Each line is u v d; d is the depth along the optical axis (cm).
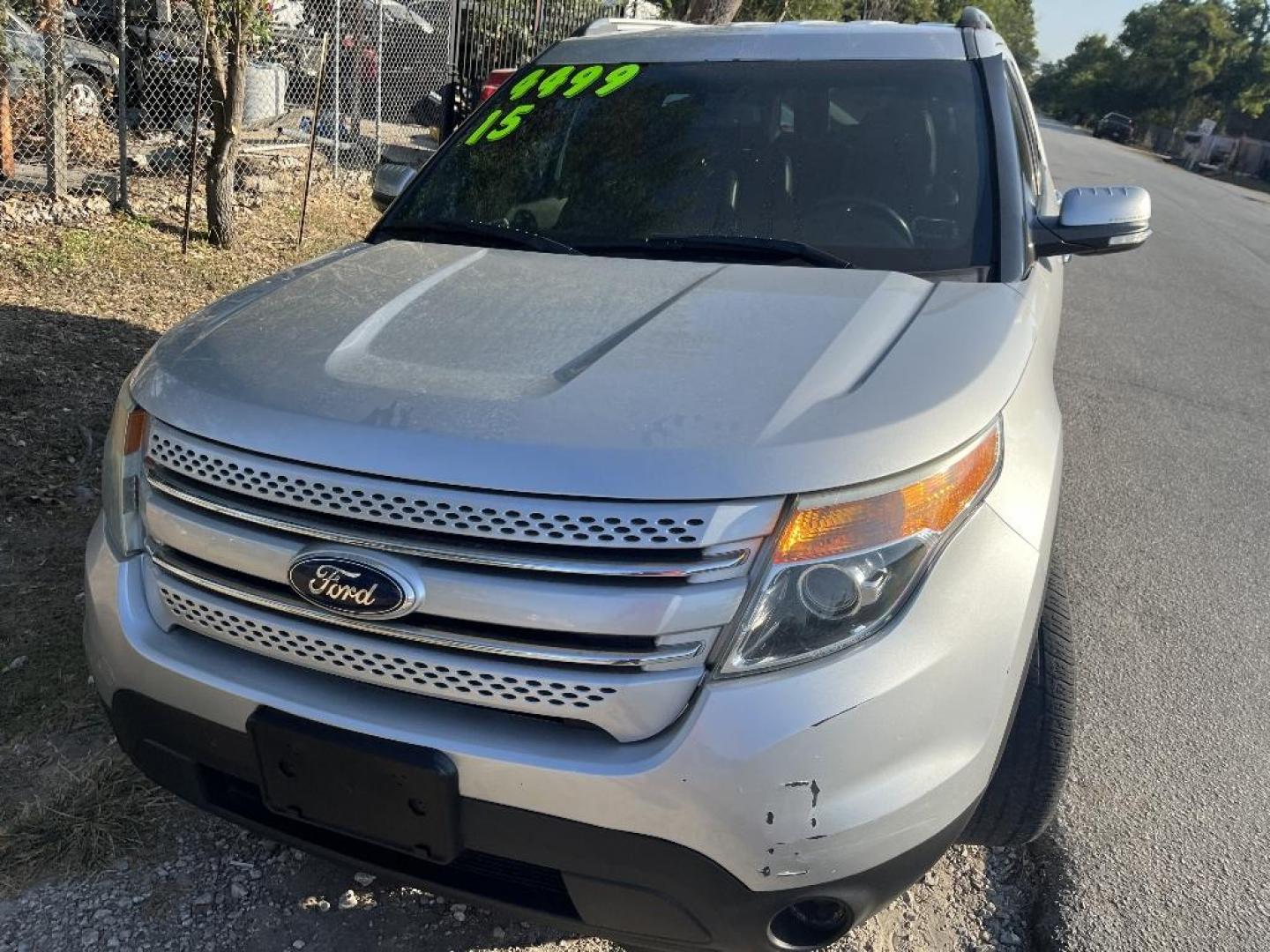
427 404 181
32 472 415
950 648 176
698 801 165
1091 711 321
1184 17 6544
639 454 167
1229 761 301
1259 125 5559
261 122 1114
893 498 173
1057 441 228
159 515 195
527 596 166
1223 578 415
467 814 175
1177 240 1498
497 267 261
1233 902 248
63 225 736
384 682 178
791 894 173
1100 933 237
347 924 231
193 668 190
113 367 531
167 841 249
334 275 256
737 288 239
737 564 165
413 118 1343
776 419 176
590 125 323
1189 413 634
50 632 318
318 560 175
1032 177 334
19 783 260
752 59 329
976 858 262
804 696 165
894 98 305
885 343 210
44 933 222
